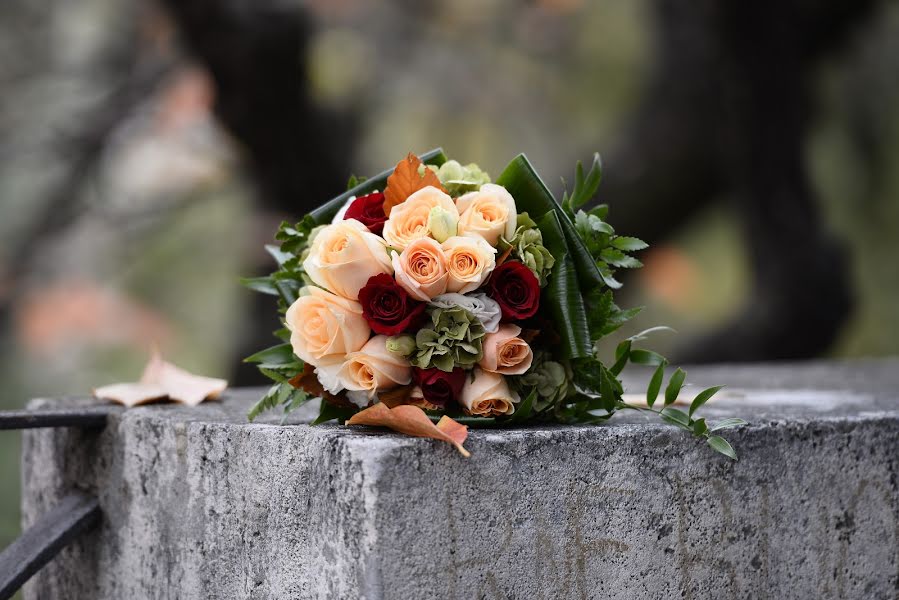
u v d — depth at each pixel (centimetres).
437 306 153
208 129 484
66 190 498
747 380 312
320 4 496
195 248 605
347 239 153
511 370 156
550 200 164
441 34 589
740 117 500
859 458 188
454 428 145
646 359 173
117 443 197
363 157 477
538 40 595
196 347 626
